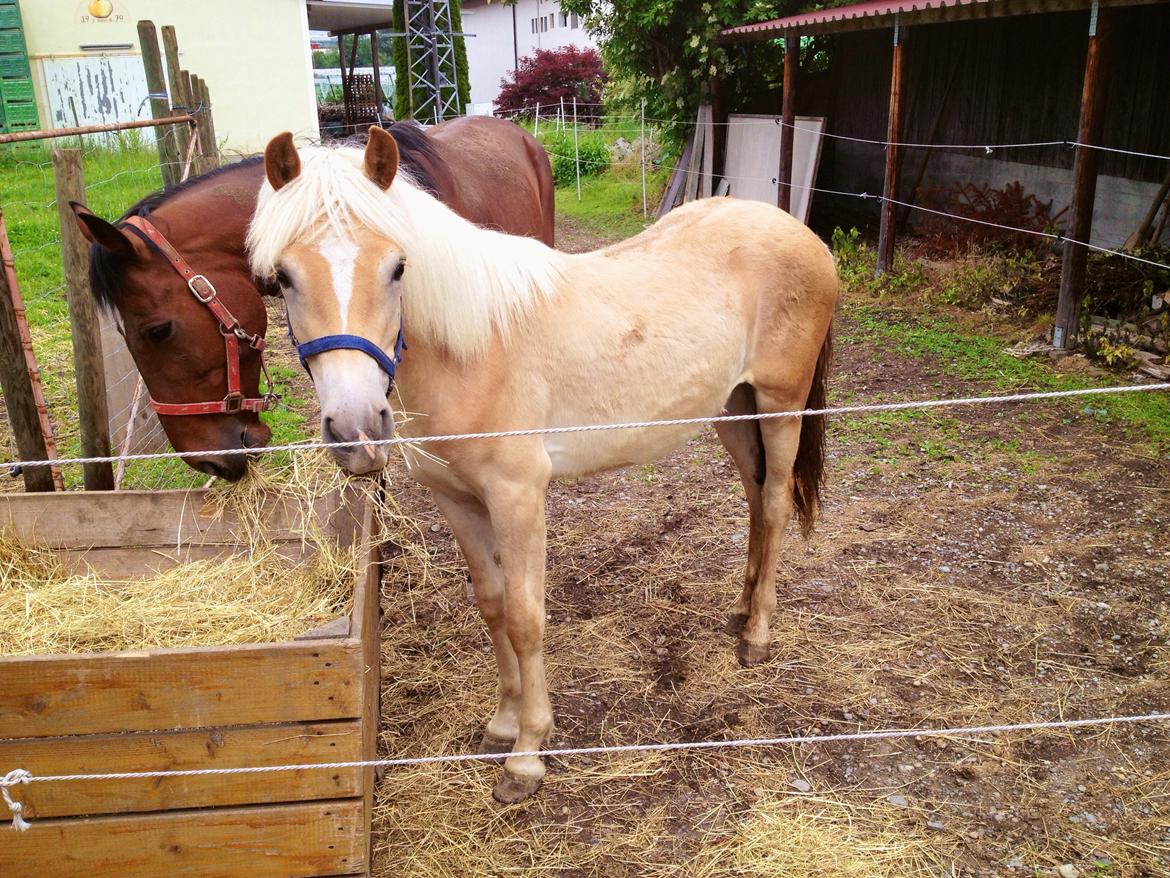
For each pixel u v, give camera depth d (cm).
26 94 1524
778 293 302
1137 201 748
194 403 292
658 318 276
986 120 937
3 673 194
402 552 408
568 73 2317
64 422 514
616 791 272
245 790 210
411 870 243
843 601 362
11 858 208
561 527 432
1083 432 507
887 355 656
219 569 282
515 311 247
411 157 345
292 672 203
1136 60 733
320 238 202
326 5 1777
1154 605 348
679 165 1270
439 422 240
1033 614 347
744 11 1134
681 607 365
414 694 316
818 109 1234
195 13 1519
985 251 845
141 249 275
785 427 317
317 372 208
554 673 327
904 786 270
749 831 254
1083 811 257
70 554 293
